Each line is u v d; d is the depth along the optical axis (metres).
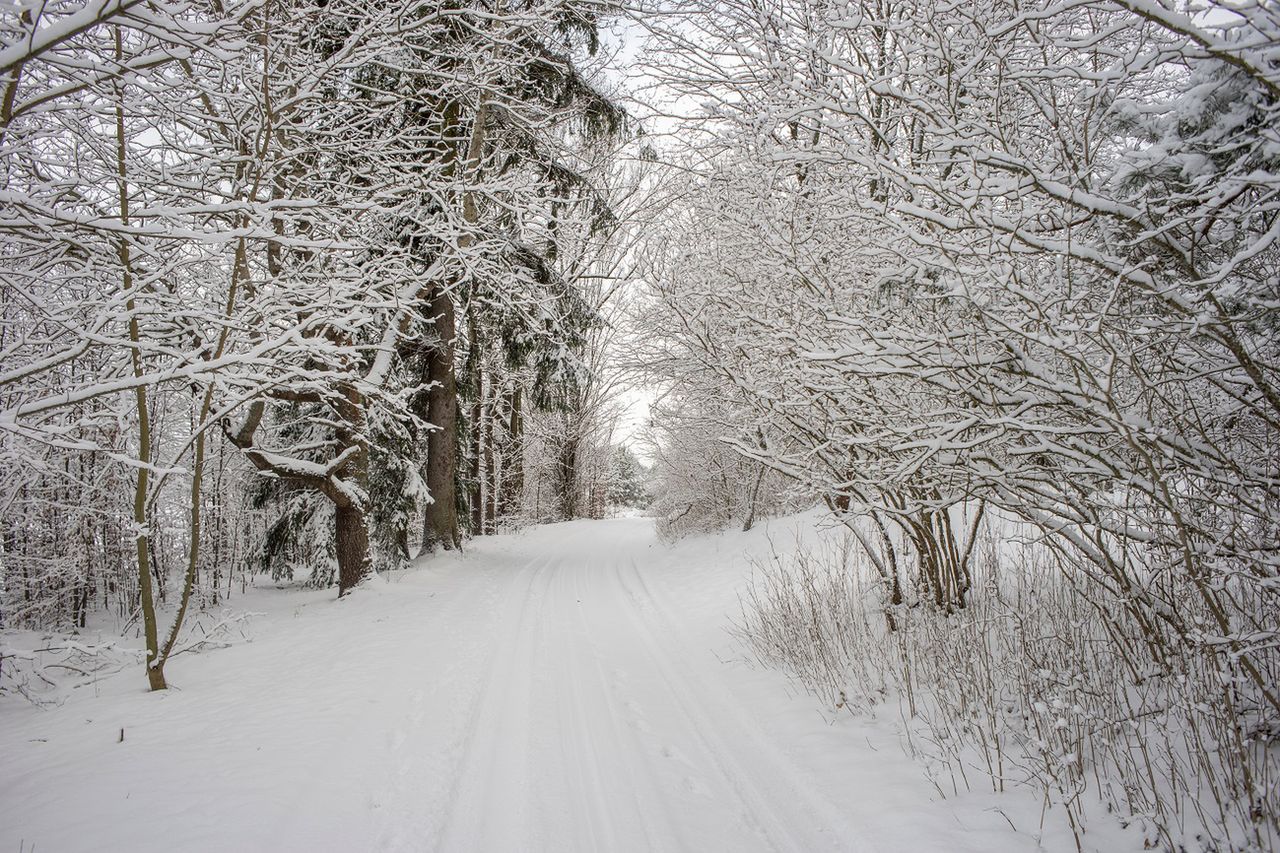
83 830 3.56
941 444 3.54
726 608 9.09
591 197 14.88
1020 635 4.21
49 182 5.07
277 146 6.31
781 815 3.78
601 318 15.30
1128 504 3.37
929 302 4.20
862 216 4.30
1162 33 3.48
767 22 5.52
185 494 13.73
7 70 3.75
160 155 6.28
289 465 9.72
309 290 6.30
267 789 4.04
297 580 16.03
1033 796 3.45
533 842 3.56
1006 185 3.15
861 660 5.45
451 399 14.61
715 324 6.17
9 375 4.35
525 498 32.12
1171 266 3.17
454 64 8.56
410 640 7.77
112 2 3.49
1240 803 2.95
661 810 3.89
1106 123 3.41
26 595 11.86
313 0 6.27
